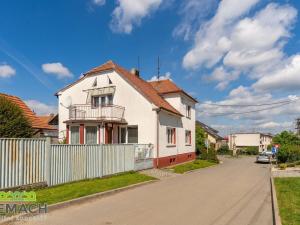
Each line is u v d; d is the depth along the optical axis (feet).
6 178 36.55
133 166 64.54
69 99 90.17
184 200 38.99
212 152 121.80
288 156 111.04
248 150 246.68
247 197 41.81
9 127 50.67
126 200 38.55
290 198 38.73
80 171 48.62
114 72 82.64
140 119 77.56
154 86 101.81
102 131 75.10
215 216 30.86
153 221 28.66
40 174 40.96
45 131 86.43
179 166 84.58
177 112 90.33
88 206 34.73
